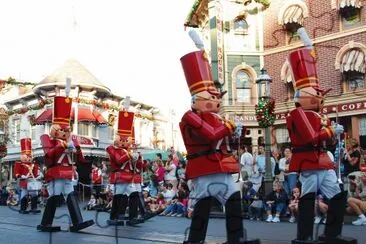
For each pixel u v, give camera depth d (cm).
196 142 618
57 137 959
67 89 982
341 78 1716
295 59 678
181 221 1172
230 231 615
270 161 1216
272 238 803
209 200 627
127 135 1116
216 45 1781
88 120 2719
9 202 2048
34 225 1104
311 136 642
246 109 1641
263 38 1858
